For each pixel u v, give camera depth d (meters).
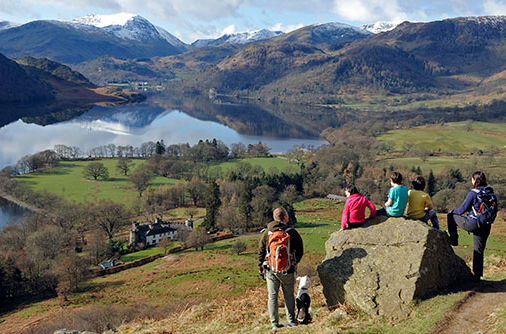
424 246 10.34
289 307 9.88
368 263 10.64
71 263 62.47
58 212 100.81
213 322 11.74
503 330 7.43
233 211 103.25
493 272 12.27
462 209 10.95
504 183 127.06
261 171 162.75
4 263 61.41
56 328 35.12
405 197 11.62
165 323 12.85
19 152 190.62
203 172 163.88
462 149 190.62
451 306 8.94
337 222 103.38
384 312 9.39
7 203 122.69
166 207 128.88
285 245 9.34
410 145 193.75
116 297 54.00
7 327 45.75
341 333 8.53
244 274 58.66
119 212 102.38
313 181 145.62
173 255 80.62
